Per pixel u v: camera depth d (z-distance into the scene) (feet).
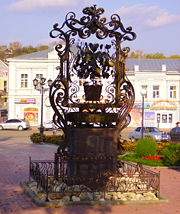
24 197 25.90
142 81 148.36
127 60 162.40
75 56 29.94
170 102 147.02
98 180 25.95
